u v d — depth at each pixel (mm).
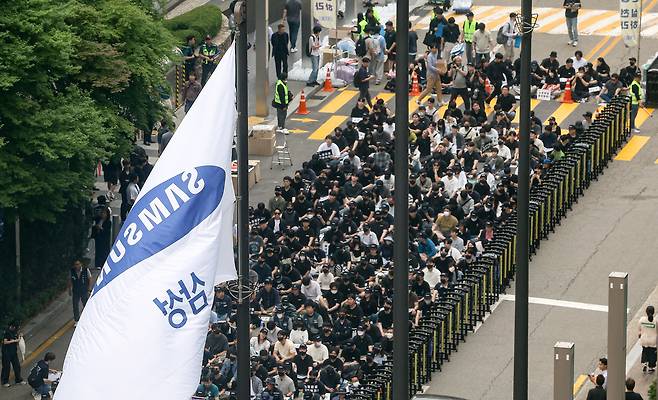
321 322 98750
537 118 131250
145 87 113250
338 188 114000
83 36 107875
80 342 52188
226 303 98000
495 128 128125
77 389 51812
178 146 53125
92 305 52375
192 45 145125
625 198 124625
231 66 53438
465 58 152875
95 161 107000
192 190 52781
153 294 52031
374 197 114688
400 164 51719
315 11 147875
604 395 87875
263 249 105688
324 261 105938
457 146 127938
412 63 148625
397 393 52500
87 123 102375
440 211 114188
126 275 52219
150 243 52344
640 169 129750
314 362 95000
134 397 51719
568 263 114188
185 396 52094
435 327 98188
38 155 101688
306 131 141250
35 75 100438
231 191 53781
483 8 175250
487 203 113000
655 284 110625
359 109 134750
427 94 144500
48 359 95938
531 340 103375
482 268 105375
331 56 156125
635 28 146625
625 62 155125
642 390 94188
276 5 168000
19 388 98375
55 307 108250
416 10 173125
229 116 53375
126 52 110375
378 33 151500
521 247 65875
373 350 93875
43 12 99688
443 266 105000
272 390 90562
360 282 102438
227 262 54375
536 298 109250
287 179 116250
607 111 131875
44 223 107000
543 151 124375
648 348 94750
